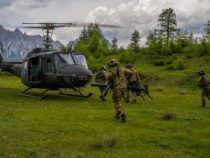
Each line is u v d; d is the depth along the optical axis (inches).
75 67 746.8
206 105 728.3
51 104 674.2
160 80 1579.7
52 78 748.0
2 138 376.5
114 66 494.6
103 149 348.5
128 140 384.2
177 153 343.0
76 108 622.5
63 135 398.9
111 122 484.7
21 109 592.1
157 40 2839.6
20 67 907.4
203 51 2279.8
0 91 907.4
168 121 505.0
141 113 579.5
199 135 418.0
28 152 330.3
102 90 751.7
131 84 721.0
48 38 825.5
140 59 2536.9
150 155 333.1
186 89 1210.6
